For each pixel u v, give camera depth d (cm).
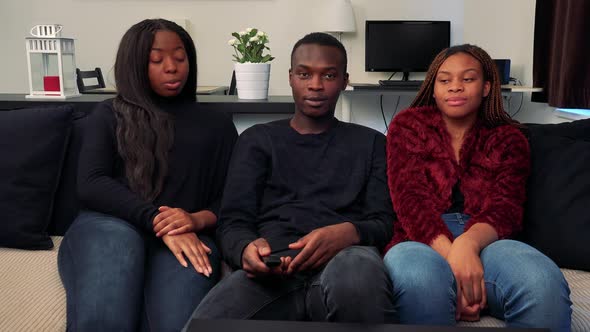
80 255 132
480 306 126
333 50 150
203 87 436
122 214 146
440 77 154
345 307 110
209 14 480
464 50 154
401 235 149
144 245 142
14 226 157
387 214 149
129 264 130
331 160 151
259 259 124
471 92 151
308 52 149
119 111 158
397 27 452
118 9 479
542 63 332
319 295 121
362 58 488
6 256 154
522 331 87
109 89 375
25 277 141
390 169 152
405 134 154
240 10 480
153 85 162
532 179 156
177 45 161
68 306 125
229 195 148
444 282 118
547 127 167
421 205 145
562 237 147
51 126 166
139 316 128
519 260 121
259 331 86
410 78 486
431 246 140
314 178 149
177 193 157
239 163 151
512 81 384
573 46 271
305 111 151
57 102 221
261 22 481
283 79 489
